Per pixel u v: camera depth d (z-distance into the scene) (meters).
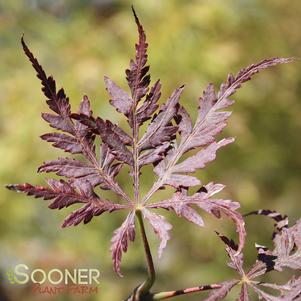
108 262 5.29
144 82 1.28
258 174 5.45
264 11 5.41
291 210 5.76
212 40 5.13
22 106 5.22
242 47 5.21
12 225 5.22
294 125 5.50
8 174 5.06
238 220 1.16
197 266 5.43
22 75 5.34
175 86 4.89
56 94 1.24
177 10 5.17
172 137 1.29
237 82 1.30
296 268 1.29
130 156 1.27
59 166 1.25
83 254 5.26
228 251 1.30
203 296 5.40
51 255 5.19
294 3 5.55
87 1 5.68
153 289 5.40
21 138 5.10
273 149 5.36
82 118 1.24
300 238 1.32
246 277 1.29
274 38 5.44
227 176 5.23
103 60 5.16
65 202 1.22
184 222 5.20
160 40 5.03
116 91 1.28
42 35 5.48
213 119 1.29
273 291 4.53
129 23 5.25
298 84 5.65
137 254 5.15
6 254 5.18
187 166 1.27
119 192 1.26
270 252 1.32
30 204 5.17
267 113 5.39
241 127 5.10
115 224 5.29
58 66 5.36
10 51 5.45
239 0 5.32
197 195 1.23
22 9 5.55
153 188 1.27
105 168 1.26
